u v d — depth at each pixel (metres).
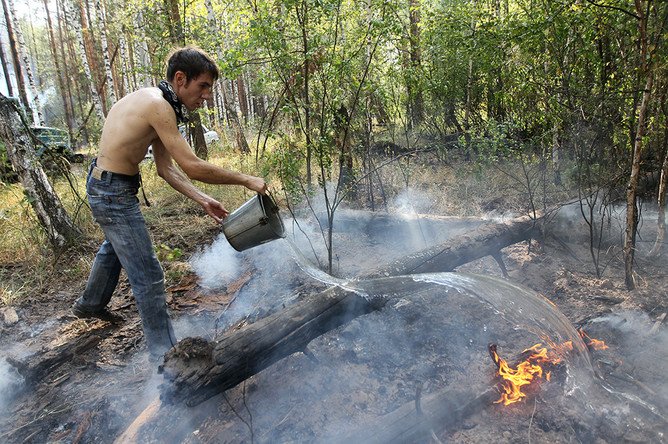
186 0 8.55
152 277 2.65
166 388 2.06
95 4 12.85
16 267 4.30
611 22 3.44
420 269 3.14
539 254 3.88
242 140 9.50
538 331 2.50
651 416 2.06
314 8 3.53
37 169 4.50
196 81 2.47
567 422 2.06
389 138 6.73
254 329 2.28
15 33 14.70
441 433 2.04
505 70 5.12
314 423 2.16
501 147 4.56
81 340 2.97
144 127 2.44
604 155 4.47
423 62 6.47
